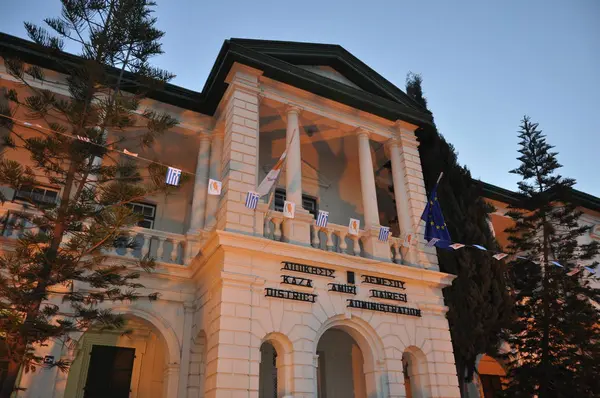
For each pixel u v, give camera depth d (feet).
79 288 36.70
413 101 52.49
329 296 38.55
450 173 52.21
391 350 39.19
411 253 44.57
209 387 32.65
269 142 55.11
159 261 40.11
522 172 58.75
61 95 42.32
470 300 45.29
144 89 36.68
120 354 44.91
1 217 35.94
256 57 43.42
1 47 41.01
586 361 48.32
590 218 72.59
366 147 48.42
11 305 27.96
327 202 57.26
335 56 49.47
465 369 46.42
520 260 55.57
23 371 33.24
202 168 46.50
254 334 34.04
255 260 36.60
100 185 33.47
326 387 48.98
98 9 34.45
